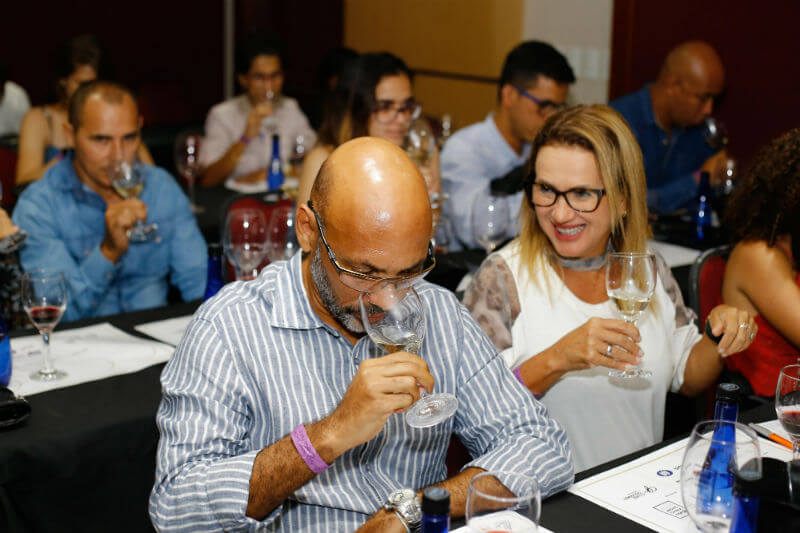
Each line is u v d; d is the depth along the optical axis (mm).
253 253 2516
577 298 1986
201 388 1414
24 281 2025
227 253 2545
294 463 1305
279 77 4895
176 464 1368
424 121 3467
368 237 1310
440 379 1605
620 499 1425
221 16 7230
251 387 1453
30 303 2020
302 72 6988
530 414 1585
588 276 2008
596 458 1991
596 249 1987
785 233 2291
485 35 5898
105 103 2797
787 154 2271
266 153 4879
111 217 2719
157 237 2961
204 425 1395
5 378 1912
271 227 2693
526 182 1976
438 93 6336
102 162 2836
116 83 2900
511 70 3518
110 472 1887
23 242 2545
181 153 4281
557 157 1864
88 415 1876
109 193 2941
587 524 1345
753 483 1107
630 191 1910
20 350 2219
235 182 4809
